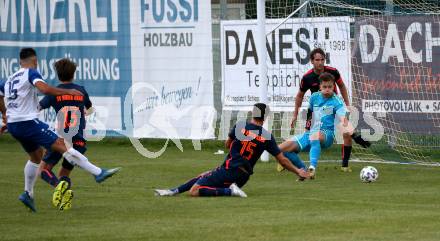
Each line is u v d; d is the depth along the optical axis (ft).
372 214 117.19
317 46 201.36
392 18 193.36
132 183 156.66
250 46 207.21
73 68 138.00
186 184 138.41
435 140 193.88
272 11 215.10
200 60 212.23
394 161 186.29
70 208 125.80
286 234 102.53
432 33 189.47
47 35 236.22
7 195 141.28
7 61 243.81
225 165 136.46
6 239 102.12
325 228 106.22
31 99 125.59
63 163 132.36
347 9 215.72
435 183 153.89
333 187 148.66
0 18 244.01
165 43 216.95
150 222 112.78
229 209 122.93
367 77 197.06
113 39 224.74
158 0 217.56
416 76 191.83
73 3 231.09
